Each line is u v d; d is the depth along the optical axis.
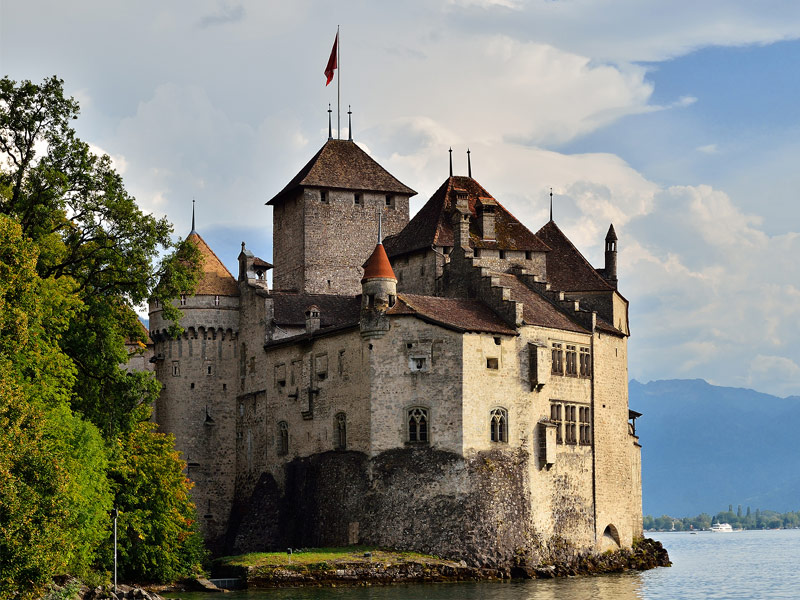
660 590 104.38
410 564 103.62
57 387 83.94
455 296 119.75
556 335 116.75
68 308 87.06
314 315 123.56
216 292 137.38
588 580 109.69
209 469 135.75
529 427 112.12
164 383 137.50
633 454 132.38
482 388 109.06
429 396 108.56
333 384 116.81
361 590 98.12
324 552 106.81
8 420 68.62
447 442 107.56
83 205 93.12
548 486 113.88
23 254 74.62
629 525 125.94
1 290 71.25
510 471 109.56
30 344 77.88
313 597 92.62
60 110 91.88
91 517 84.06
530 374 112.62
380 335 110.75
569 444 117.12
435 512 106.94
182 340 136.88
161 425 137.62
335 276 144.12
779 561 162.12
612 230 135.12
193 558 103.38
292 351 124.81
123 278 94.88
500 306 113.81
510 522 108.56
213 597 93.12
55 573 78.50
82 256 93.88
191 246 98.00
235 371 137.38
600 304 128.50
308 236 143.62
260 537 123.38
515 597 93.25
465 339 108.31
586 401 119.94
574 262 131.75
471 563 105.75
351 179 145.62
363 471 110.88
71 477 78.50
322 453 117.81
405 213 148.00
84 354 94.06
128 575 99.12
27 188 90.38
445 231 127.06
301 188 144.12
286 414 125.12
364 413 111.69
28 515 66.50
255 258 138.00
